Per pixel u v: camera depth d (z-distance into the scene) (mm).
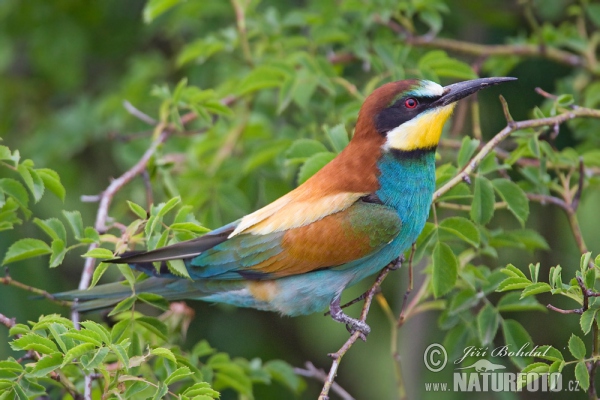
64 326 6910
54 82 14234
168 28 13898
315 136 11148
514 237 9336
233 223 9664
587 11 11922
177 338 9773
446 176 8961
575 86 11828
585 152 10336
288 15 11992
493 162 9000
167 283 9539
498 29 14016
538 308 8844
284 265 9391
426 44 11617
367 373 14062
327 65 10805
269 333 13984
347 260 9320
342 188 9398
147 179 9961
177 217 8336
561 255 12812
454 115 12523
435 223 8766
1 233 11930
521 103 12906
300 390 11141
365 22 11359
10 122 14648
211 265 9445
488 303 8922
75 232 8398
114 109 13328
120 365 6930
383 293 13469
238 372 9500
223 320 13594
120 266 8414
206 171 11242
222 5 13039
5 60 14180
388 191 9281
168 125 10922
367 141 9406
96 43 14336
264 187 11344
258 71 10586
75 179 13844
